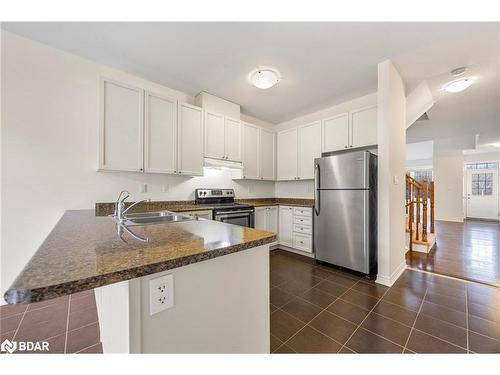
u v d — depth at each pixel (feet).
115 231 3.69
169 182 9.66
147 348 2.24
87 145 7.46
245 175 11.60
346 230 8.90
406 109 10.03
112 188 8.00
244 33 6.12
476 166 25.63
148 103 8.05
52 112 6.88
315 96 10.29
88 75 7.48
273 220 12.19
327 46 6.67
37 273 1.81
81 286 1.72
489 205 24.71
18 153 6.39
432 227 13.98
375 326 5.32
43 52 6.72
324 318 5.67
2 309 6.00
